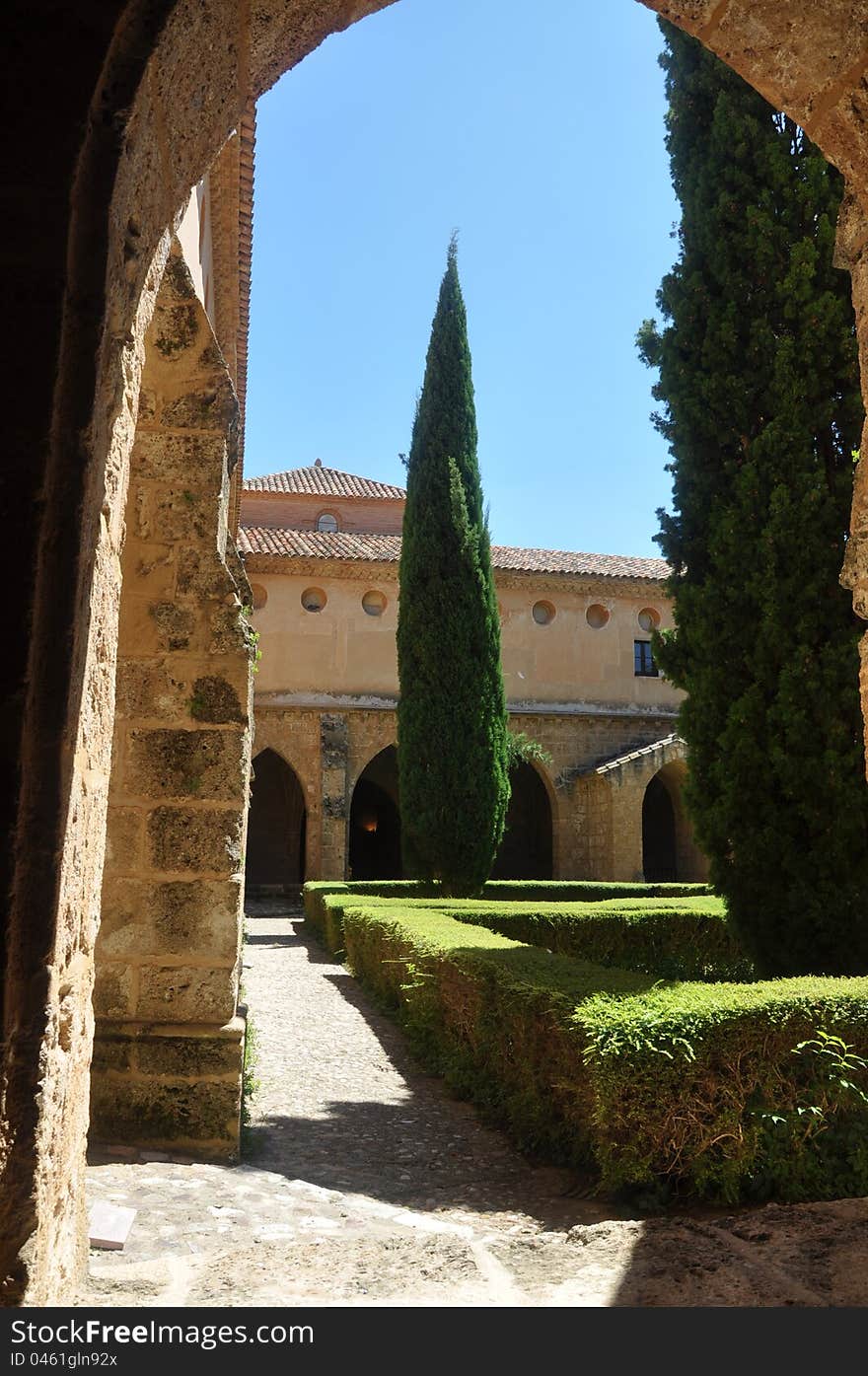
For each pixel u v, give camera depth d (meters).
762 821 8.67
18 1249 1.96
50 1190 2.14
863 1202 3.41
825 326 8.84
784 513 8.67
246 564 26.75
